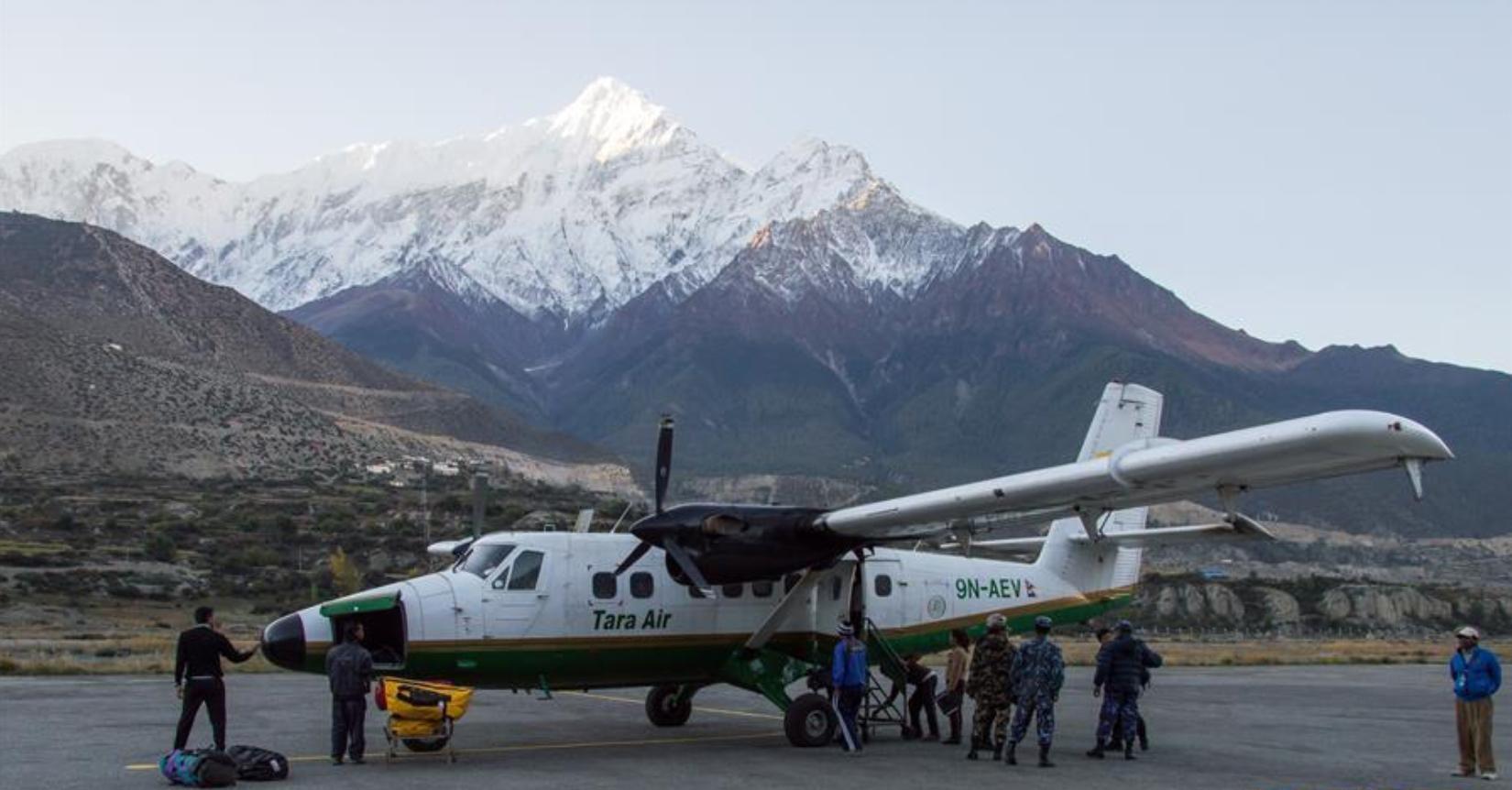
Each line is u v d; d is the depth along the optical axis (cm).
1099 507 2219
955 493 2164
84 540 9075
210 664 1870
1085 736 2581
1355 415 1770
